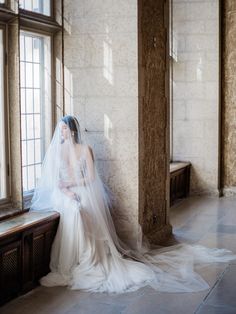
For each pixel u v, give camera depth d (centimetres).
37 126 557
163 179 667
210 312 423
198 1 941
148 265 538
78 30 579
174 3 953
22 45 530
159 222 656
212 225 736
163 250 595
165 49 659
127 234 584
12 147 500
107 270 499
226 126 977
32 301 447
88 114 585
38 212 514
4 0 487
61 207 511
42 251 494
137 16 561
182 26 953
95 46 577
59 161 525
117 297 457
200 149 968
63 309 430
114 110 577
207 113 958
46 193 524
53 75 579
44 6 564
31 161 549
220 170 982
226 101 973
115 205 586
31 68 545
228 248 617
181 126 973
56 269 501
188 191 977
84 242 498
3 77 489
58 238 505
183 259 560
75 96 586
